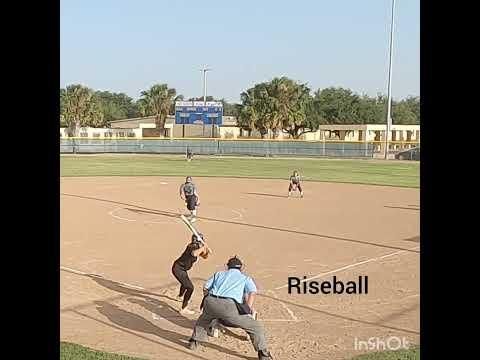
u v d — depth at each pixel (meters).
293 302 9.73
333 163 56.44
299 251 14.27
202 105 74.25
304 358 7.21
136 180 35.22
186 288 9.02
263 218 20.38
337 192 30.06
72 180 34.88
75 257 13.30
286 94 83.31
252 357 7.31
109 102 108.12
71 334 7.98
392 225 18.80
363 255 13.79
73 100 86.94
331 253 14.02
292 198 26.97
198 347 7.60
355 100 98.38
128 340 7.82
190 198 19.69
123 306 9.43
